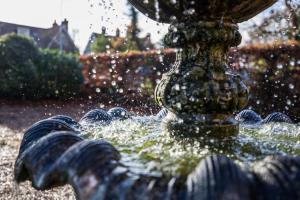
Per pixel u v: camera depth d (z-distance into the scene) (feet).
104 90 44.19
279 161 4.83
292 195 4.40
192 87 7.43
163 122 7.99
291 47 27.73
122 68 38.27
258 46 28.94
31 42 48.91
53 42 95.30
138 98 37.52
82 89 48.44
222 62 7.81
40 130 7.33
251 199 4.51
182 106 7.48
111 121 10.13
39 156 5.91
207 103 7.36
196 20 7.70
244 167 5.07
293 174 4.57
